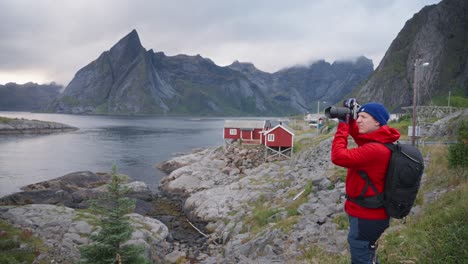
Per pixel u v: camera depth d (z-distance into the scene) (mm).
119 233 13117
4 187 43438
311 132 74625
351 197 4496
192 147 87625
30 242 18250
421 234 8789
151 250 20156
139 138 110688
